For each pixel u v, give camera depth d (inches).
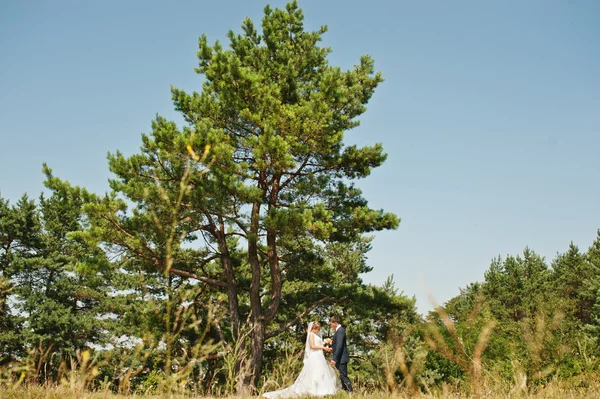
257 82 633.6
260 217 605.3
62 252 1317.7
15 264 1186.6
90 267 605.0
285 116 630.5
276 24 741.3
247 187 565.9
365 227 659.4
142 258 645.9
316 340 380.5
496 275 1993.1
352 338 808.3
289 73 698.8
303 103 658.8
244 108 637.3
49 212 1353.3
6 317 1082.7
